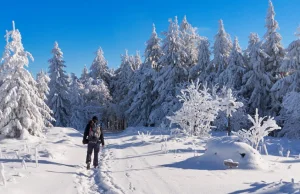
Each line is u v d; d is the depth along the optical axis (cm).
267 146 1569
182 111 1812
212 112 1817
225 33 3309
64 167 819
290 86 2423
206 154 909
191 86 1856
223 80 3020
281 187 515
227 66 3056
